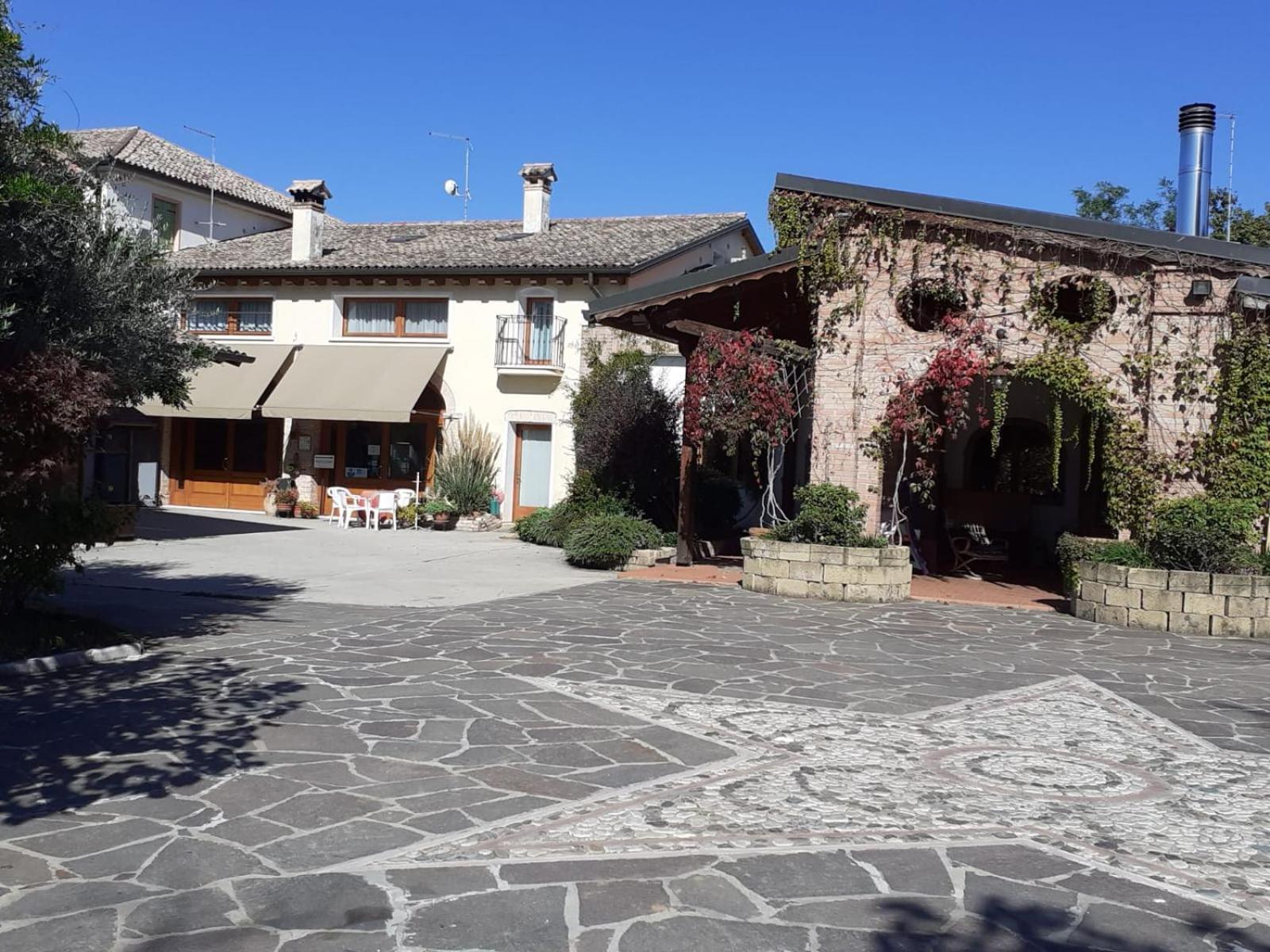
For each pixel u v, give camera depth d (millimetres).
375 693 8031
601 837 5113
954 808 5660
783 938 4078
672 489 20234
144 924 4152
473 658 9406
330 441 27109
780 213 15508
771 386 14898
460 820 5332
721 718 7477
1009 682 9047
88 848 4918
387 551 19406
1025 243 14383
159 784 5844
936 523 19031
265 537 20906
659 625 11508
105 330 10188
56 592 10141
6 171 8680
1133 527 13891
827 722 7449
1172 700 8500
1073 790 6020
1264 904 4496
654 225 28219
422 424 26484
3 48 8305
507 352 25094
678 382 22656
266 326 27500
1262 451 13211
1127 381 13938
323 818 5336
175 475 28281
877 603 13742
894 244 15016
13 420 8352
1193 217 16141
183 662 9180
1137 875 4773
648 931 4121
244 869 4688
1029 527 19562
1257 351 13164
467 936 4070
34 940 4012
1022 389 19781
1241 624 11805
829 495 14414
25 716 7254
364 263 26062
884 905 4383
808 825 5324
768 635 11039
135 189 27703
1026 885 4633
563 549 20188
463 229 29484
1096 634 11844
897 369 15102
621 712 7578
